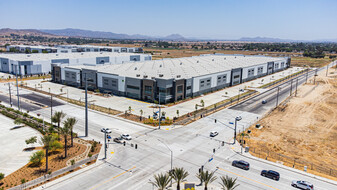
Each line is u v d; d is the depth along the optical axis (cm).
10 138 7081
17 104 10662
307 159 6200
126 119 8869
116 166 5581
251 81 17700
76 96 12300
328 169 5691
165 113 9550
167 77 11606
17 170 5325
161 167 5553
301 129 8406
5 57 18900
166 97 11019
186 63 17125
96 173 5281
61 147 6162
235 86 15788
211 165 5688
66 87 14488
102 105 10688
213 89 14200
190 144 6838
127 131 7750
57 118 7262
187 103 11281
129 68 14488
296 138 7594
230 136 7512
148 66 15350
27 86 14450
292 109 10781
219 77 14488
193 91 12488
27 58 18988
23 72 17600
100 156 6062
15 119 8375
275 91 14438
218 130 7988
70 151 6300
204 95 13000
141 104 10975
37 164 5597
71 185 4819
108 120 8788
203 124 8538
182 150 6444
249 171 5478
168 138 7231
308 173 5450
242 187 4850
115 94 12825
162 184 4362
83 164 5656
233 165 5703
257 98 12706
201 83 13025
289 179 5194
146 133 7594
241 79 16875
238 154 6312
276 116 9788
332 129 8475
